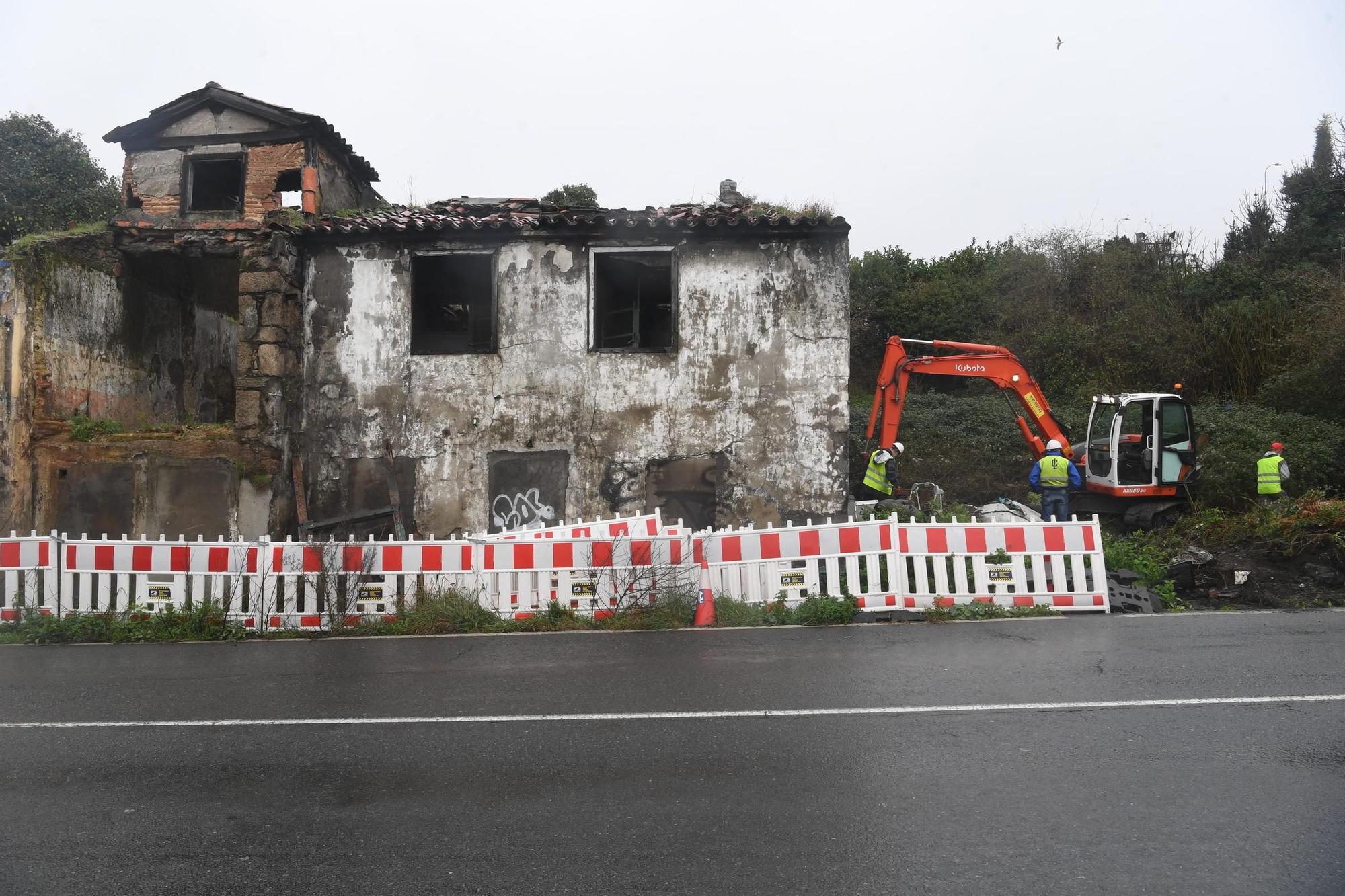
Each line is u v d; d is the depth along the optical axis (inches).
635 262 629.3
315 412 626.5
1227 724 224.1
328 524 599.8
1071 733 219.9
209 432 606.9
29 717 267.4
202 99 689.0
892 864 154.2
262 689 297.4
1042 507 612.4
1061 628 367.6
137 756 224.5
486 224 611.2
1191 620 382.9
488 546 425.7
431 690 287.9
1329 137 1409.9
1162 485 678.5
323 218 641.6
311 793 195.6
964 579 411.5
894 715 240.8
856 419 961.5
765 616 406.6
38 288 601.6
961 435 927.7
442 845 167.0
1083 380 1093.1
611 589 419.2
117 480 606.5
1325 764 194.9
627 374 616.4
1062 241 1274.6
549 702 266.7
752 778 196.1
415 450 620.4
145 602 426.3
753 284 613.6
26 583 422.6
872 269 1258.6
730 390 612.1
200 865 161.5
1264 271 1263.5
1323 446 834.8
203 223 685.3
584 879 152.0
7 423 594.6
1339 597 450.9
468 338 663.1
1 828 180.1
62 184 1004.6
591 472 613.6
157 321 705.6
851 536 413.1
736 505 607.2
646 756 213.3
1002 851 157.6
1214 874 147.6
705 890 146.8
